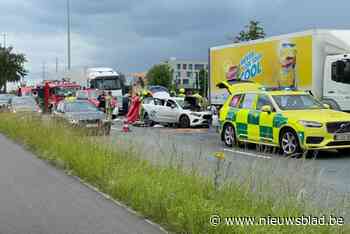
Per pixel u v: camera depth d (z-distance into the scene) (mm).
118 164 10320
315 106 15016
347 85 18266
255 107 15641
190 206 6770
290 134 14000
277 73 21234
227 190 7375
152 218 7324
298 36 20094
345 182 10195
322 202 6793
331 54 19078
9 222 7297
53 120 17969
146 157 10391
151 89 43594
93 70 42438
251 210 6594
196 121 26562
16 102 37562
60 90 46344
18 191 9477
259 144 14867
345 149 15008
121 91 41281
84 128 15219
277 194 6867
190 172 8531
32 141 16672
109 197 8836
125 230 6750
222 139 17156
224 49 25109
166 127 27672
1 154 15133
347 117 13906
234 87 21938
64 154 12727
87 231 6758
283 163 8195
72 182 10352
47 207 8164
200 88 72188
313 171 7742
